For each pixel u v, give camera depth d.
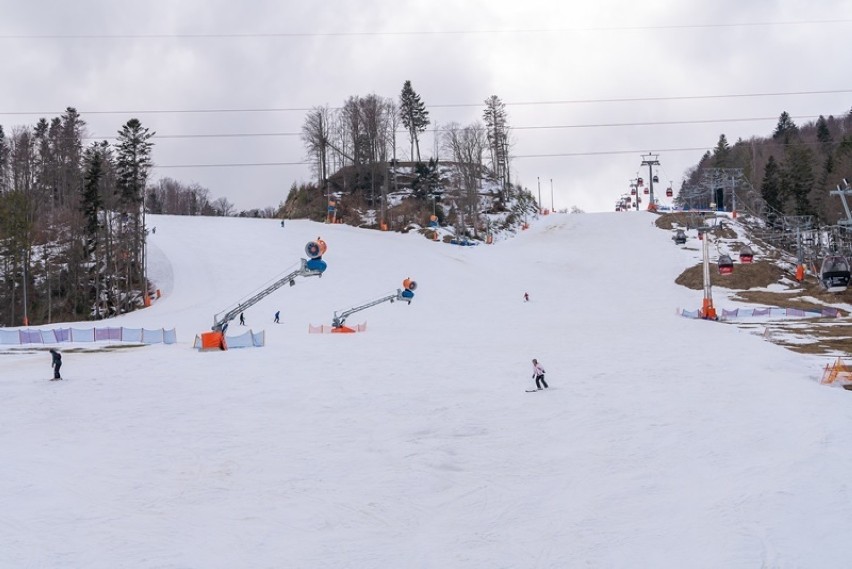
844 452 18.33
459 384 33.50
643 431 22.50
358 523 15.27
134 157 93.69
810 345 43.16
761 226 110.31
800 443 19.45
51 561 13.03
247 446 22.27
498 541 14.04
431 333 58.59
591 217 135.12
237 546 13.91
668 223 116.81
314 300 76.56
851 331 50.69
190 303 77.25
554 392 30.36
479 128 149.88
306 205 143.12
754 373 32.09
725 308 70.44
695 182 185.25
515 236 124.56
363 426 25.08
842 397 25.78
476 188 130.38
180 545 13.94
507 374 36.06
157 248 101.81
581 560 12.84
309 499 16.97
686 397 27.45
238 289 83.25
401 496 17.12
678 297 78.62
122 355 46.12
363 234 117.56
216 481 18.47
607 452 20.31
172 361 42.75
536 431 23.62
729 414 23.95
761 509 14.55
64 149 127.75
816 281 81.81
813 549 12.44
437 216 125.50
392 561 13.11
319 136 149.38
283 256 98.94
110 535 14.46
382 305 74.62
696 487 16.55
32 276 88.44
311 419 26.38
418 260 96.31
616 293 82.25
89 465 19.95
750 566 11.87
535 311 71.94
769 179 130.50
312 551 13.64
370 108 143.50
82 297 86.75
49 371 38.88
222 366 40.47
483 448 21.64
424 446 22.02
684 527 14.02
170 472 19.31
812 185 125.88
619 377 33.22
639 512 15.19
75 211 96.19
